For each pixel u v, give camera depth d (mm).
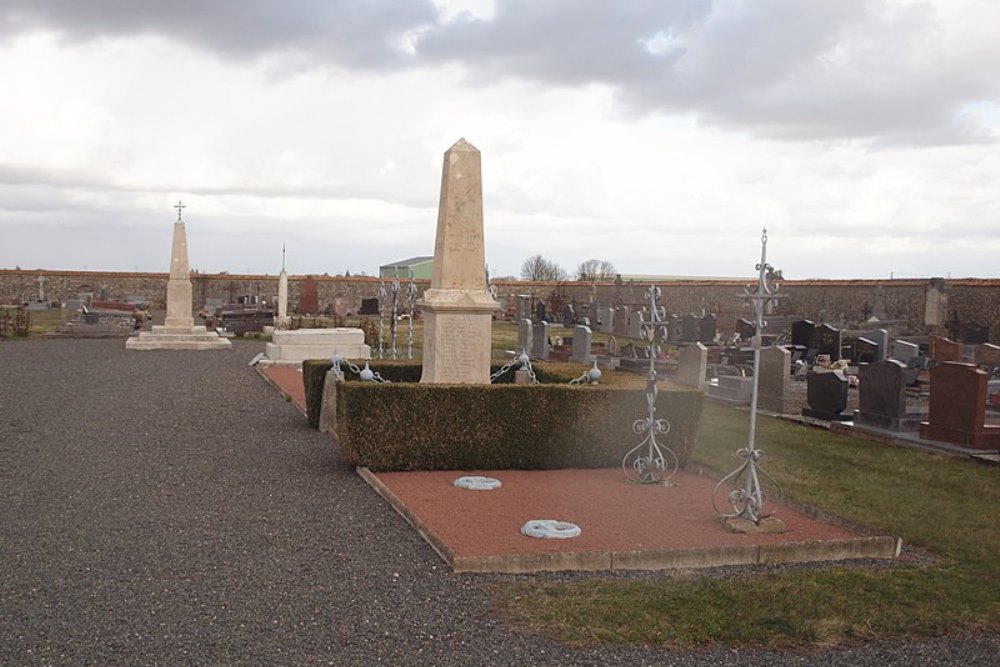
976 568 7484
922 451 12688
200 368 23188
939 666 5523
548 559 7070
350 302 53406
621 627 5910
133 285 53875
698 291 40406
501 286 51688
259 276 54031
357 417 10523
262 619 5906
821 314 32125
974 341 27844
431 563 7176
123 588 6457
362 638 5637
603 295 47750
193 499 9234
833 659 5574
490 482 9891
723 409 17078
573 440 11016
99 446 12125
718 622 6043
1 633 5578
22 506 8812
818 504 9445
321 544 7664
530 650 5523
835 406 15172
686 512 8844
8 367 22484
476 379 12648
